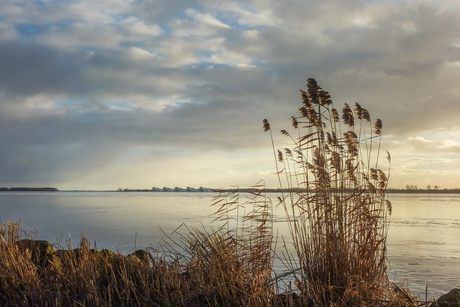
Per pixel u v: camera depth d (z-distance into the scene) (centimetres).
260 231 656
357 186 618
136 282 559
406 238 1945
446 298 558
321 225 578
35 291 519
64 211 4206
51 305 495
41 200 8444
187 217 3247
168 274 546
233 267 559
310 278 546
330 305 467
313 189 610
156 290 518
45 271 613
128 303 494
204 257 599
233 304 493
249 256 620
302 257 575
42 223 2622
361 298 486
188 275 570
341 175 603
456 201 8050
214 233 651
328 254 559
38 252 705
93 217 3275
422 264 1246
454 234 2114
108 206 5656
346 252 561
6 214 3516
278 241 1537
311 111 614
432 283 985
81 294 514
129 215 3559
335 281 541
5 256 626
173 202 7538
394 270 1146
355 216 594
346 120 612
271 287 540
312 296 507
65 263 638
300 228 583
